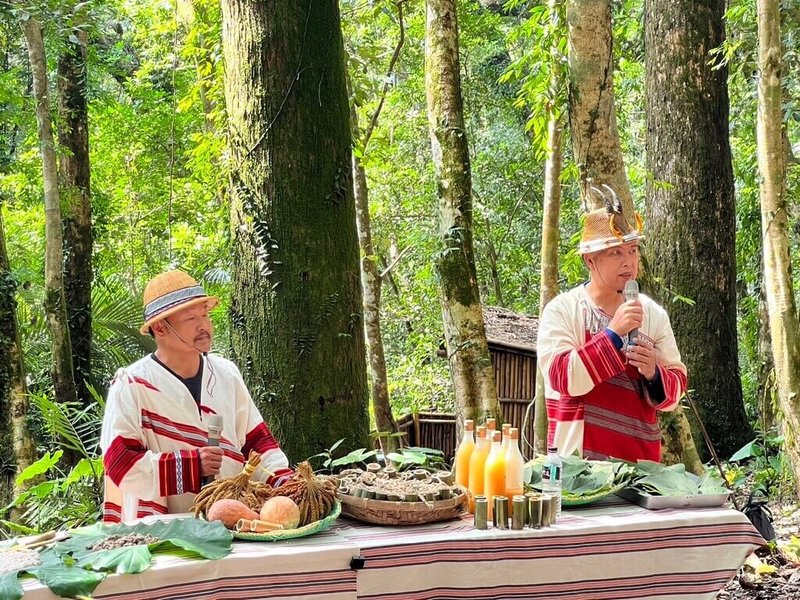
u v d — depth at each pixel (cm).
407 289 1823
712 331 885
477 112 1850
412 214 1858
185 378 349
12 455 712
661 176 908
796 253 1016
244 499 287
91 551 257
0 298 721
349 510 296
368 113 1170
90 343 1087
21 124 1084
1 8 852
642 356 349
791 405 548
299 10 493
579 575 287
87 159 1116
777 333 547
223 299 1157
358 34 1305
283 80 492
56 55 991
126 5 1658
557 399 371
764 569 468
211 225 1515
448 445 1131
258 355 496
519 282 1906
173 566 249
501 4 1919
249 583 254
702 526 301
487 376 608
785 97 881
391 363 1716
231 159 509
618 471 332
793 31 870
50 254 897
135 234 1723
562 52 559
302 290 492
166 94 1705
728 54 837
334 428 493
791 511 588
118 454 332
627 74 1412
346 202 508
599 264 368
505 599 279
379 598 266
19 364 726
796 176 870
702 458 861
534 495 292
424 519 291
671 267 898
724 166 902
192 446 343
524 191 1844
